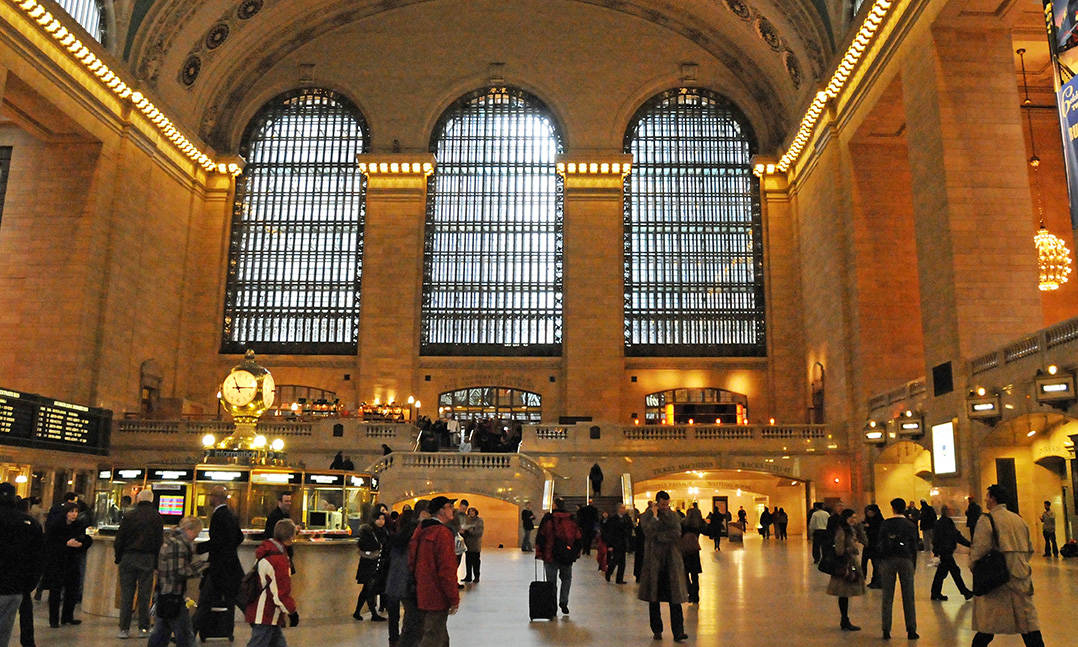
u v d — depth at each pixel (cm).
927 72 2402
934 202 2359
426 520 709
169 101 3528
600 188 3912
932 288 2372
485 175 4031
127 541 932
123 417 3206
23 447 2570
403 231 3872
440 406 3819
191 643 812
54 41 2803
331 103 4066
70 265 3069
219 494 889
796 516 3269
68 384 2980
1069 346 1748
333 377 3816
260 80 4038
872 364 2995
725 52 3991
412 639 732
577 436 3105
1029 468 2136
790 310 3822
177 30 3394
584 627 1001
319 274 3922
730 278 3928
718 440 3100
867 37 2788
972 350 2211
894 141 3078
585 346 3781
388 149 3956
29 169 3164
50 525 1018
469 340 3881
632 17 4066
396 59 4044
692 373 3831
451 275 3944
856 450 3028
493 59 4041
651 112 4069
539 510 2594
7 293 3072
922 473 2819
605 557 1595
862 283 3048
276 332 3872
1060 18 1698
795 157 3747
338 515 1252
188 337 3769
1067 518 2080
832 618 1062
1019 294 2241
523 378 3828
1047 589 1327
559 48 4050
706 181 4019
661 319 3894
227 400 1288
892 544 923
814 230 3519
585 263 3847
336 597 1120
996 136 2325
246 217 3978
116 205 3203
